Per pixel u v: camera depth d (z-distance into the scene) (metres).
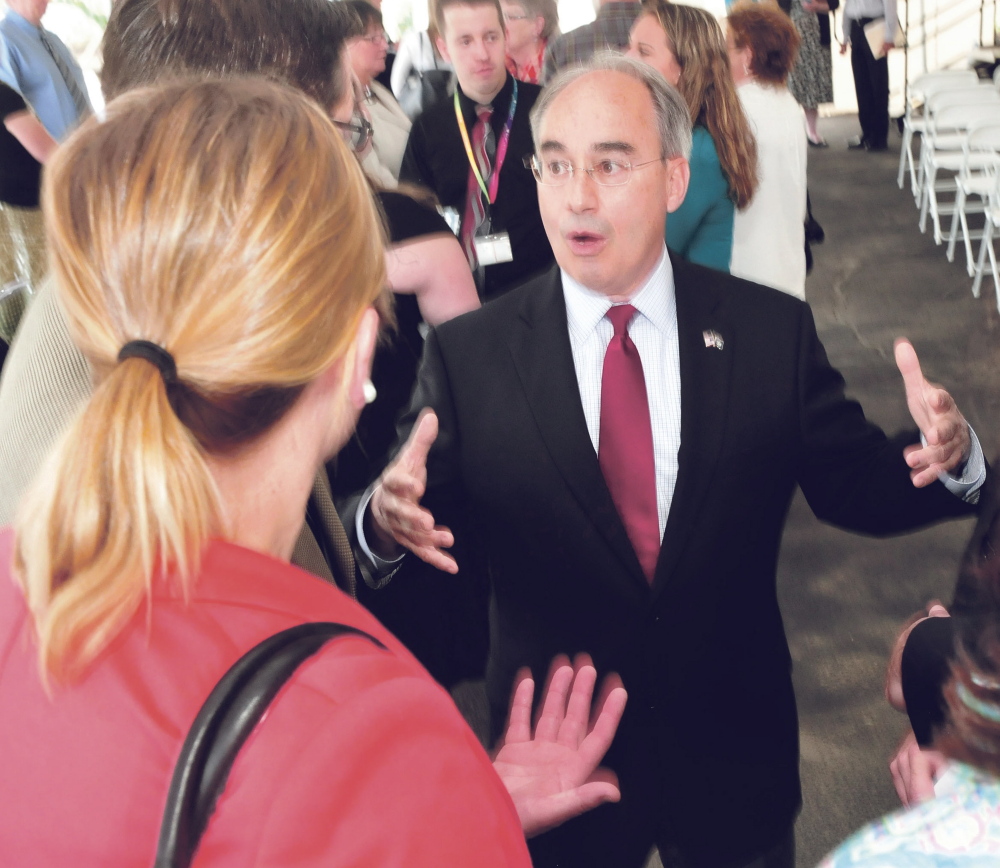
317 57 1.35
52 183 0.68
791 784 1.57
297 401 0.72
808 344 1.48
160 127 0.67
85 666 0.62
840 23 10.29
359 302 0.71
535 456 1.47
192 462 0.64
